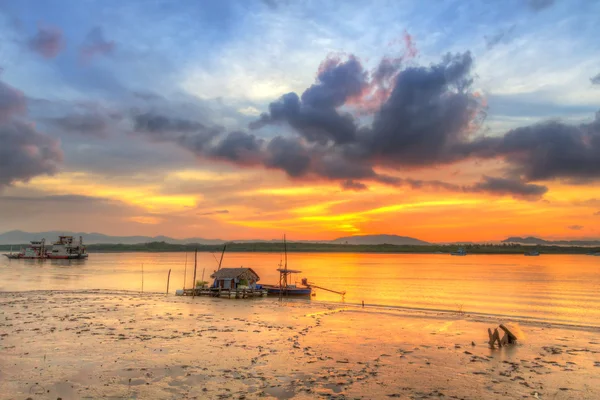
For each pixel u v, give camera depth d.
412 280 99.19
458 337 31.02
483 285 85.12
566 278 104.94
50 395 17.23
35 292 59.59
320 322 37.00
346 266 178.25
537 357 25.25
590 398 18.00
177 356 23.67
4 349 24.77
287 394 17.81
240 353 24.61
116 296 55.91
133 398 17.08
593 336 32.25
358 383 19.44
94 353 24.03
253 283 65.81
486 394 18.31
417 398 17.64
